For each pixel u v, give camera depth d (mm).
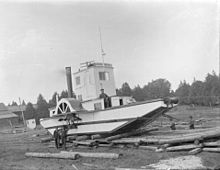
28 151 18125
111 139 15656
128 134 16297
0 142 26578
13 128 53219
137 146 14172
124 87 57562
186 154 11500
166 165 10141
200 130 15094
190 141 12250
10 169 12641
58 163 12789
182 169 9438
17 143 24109
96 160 12406
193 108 39500
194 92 43188
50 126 21891
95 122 17359
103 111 16812
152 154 12352
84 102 18781
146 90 65688
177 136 13406
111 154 12414
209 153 11211
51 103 64812
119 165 10969
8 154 17500
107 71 20312
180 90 50094
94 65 19781
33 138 27266
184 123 23703
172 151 12289
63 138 17609
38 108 65375
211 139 12297
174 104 15000
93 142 15969
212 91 40812
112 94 20297
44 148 18844
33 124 51969
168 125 24109
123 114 15820
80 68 20953
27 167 12633
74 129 18906
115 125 16188
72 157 13117
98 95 19422
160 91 65938
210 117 28312
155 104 14484
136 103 15219
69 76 22062
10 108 78375
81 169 10930
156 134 16359
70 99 18828
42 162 13539
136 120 15328
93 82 19562
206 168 9211
